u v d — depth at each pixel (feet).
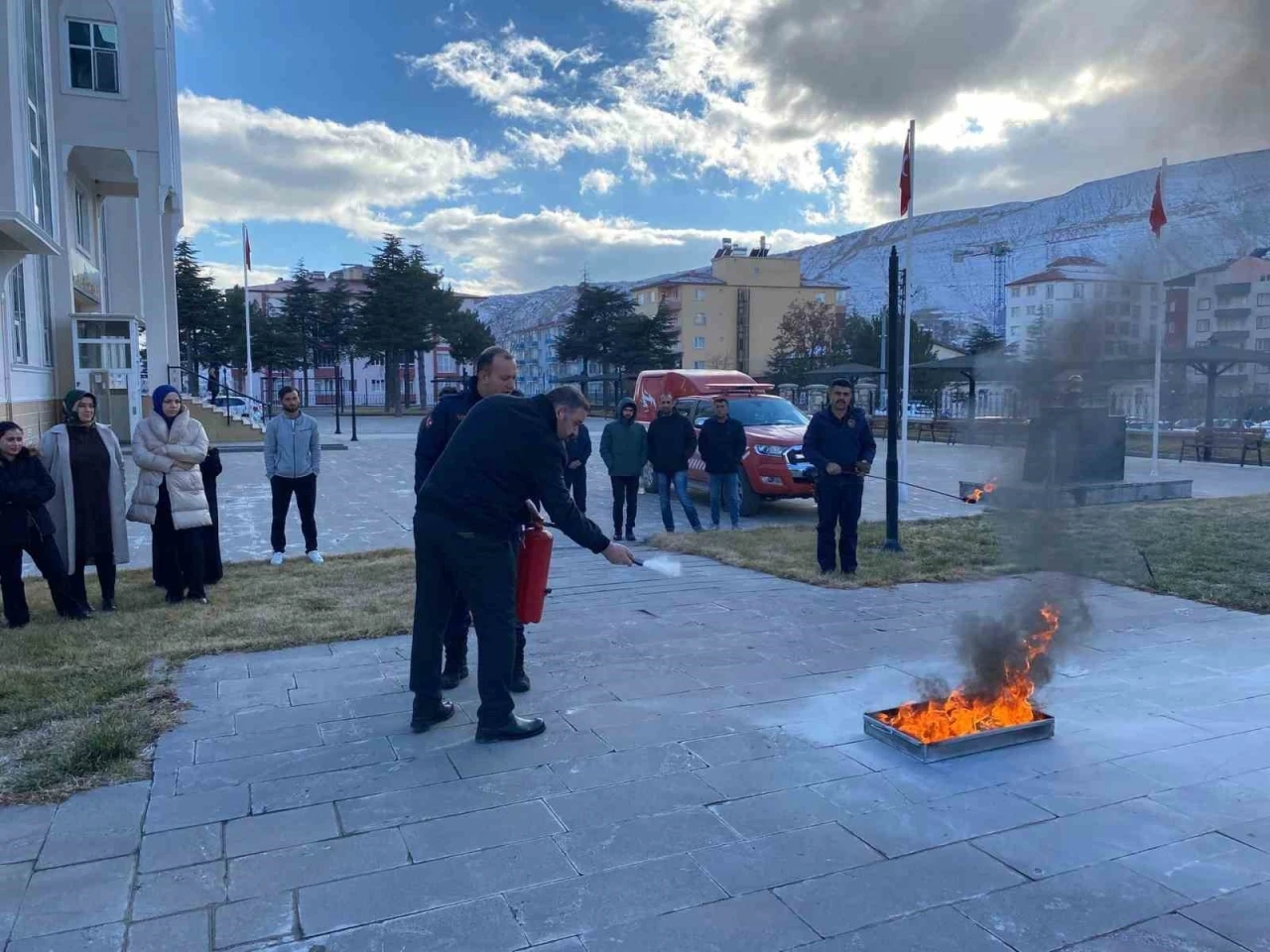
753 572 26.96
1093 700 15.23
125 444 66.23
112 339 65.51
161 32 68.59
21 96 39.19
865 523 36.63
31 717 14.34
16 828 10.81
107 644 18.65
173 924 8.85
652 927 8.77
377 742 13.50
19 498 19.94
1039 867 9.83
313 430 28.84
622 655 17.92
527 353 351.67
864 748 13.15
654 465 34.73
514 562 13.82
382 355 203.82
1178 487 43.04
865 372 98.68
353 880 9.64
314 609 21.94
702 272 271.49
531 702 15.21
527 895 9.33
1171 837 10.48
